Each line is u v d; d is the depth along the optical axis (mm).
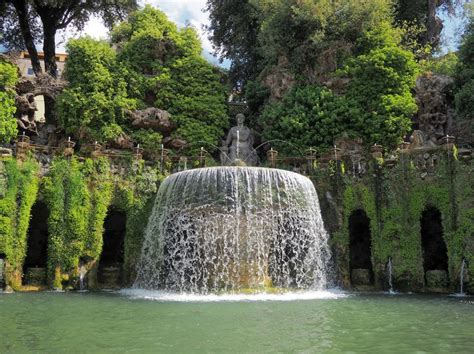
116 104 27250
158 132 28125
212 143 28516
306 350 8398
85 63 27812
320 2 28094
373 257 20797
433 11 35312
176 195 19797
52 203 20562
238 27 36062
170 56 30578
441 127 27375
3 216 19250
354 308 13812
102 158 21859
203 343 8945
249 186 18922
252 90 31062
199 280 18781
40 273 20266
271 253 19281
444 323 11234
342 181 21969
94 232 20812
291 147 26625
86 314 12539
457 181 19766
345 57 28359
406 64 26984
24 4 34469
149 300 15836
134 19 32344
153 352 8219
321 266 20234
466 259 18828
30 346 8688
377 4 28188
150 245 20797
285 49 29438
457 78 26703
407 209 20641
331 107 26719
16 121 25516
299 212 19734
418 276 19734
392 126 25578
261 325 10812
